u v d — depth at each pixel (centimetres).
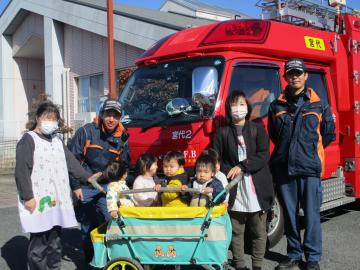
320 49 692
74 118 1658
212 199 443
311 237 521
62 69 1714
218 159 496
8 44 2016
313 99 523
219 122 560
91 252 561
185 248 441
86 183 507
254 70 611
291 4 767
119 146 539
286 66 516
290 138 520
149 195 500
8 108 2027
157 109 624
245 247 614
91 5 1508
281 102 529
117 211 449
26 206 448
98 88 1608
